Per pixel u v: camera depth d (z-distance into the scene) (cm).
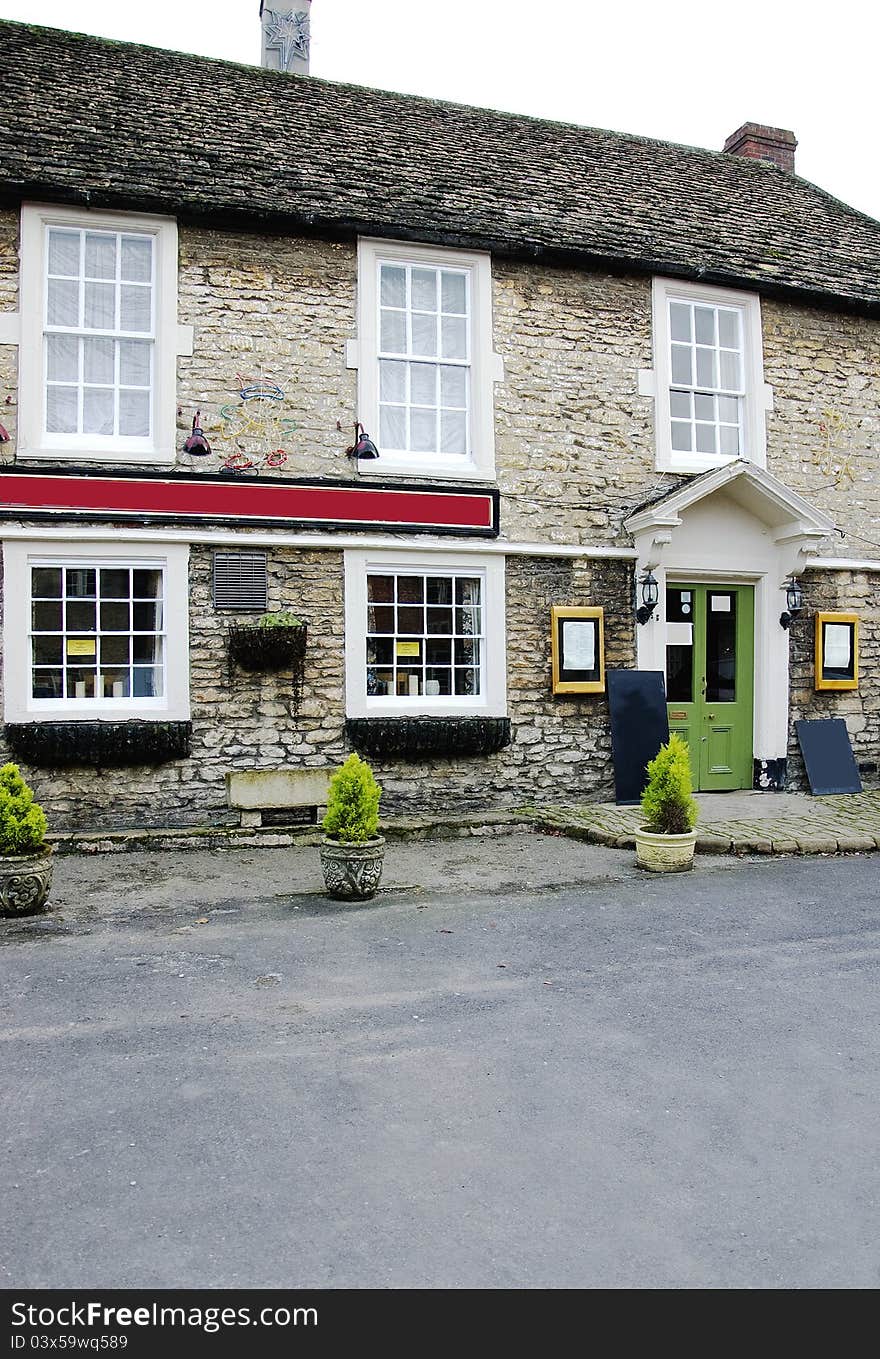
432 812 950
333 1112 372
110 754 843
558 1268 280
